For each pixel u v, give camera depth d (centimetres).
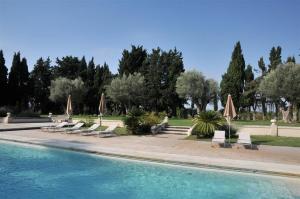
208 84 5475
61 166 1391
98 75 7512
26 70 6366
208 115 2341
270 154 1622
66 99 6800
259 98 5722
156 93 6344
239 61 5303
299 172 1196
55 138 2192
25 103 6359
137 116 2620
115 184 1132
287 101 4316
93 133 2459
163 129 2680
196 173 1275
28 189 1062
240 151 1719
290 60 5503
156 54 6581
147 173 1278
